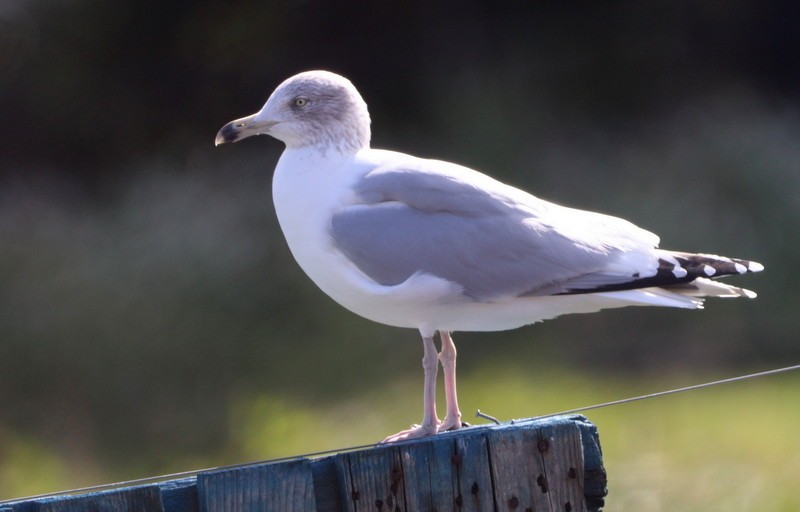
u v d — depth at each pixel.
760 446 12.12
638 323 15.24
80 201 18.38
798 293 15.46
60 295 14.41
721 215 16.53
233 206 16.52
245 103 22.06
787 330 14.95
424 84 21.95
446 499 4.78
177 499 4.66
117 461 12.39
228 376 13.80
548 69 21.95
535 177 18.38
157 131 21.67
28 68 21.23
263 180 17.70
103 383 13.57
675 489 11.24
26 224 16.45
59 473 12.07
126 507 4.59
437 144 20.09
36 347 13.80
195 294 14.62
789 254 15.91
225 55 22.02
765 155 17.72
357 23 22.48
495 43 22.62
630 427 12.72
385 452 4.77
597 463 4.94
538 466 4.84
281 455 12.30
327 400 13.30
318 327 14.53
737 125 19.38
